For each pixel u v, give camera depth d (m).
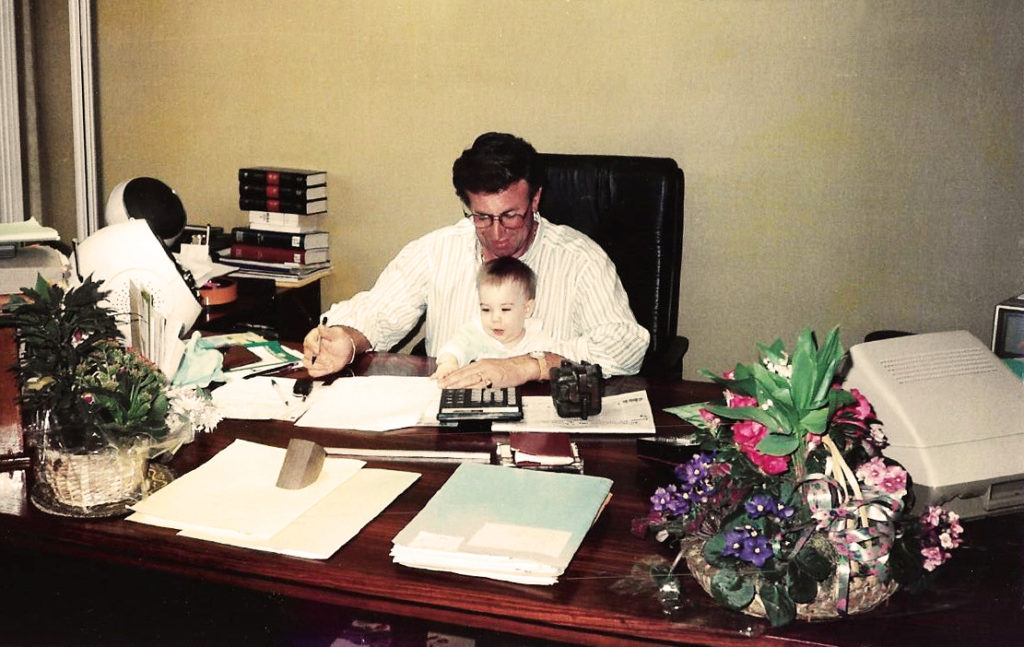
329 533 1.18
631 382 1.79
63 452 1.23
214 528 1.19
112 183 3.13
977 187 2.46
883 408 1.24
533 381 1.76
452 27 2.73
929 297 2.55
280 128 2.95
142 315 1.55
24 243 1.81
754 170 2.59
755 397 1.03
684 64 2.58
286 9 2.86
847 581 0.99
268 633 1.33
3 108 2.89
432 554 1.11
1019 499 1.25
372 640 1.18
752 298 2.67
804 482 1.00
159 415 1.27
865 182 2.53
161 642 1.37
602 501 1.25
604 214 2.18
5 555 1.39
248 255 2.86
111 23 3.00
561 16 2.64
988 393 1.28
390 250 2.94
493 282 1.93
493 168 1.88
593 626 1.04
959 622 1.02
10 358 1.36
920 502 1.21
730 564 1.01
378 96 2.84
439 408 1.57
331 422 1.56
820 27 2.47
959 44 2.40
